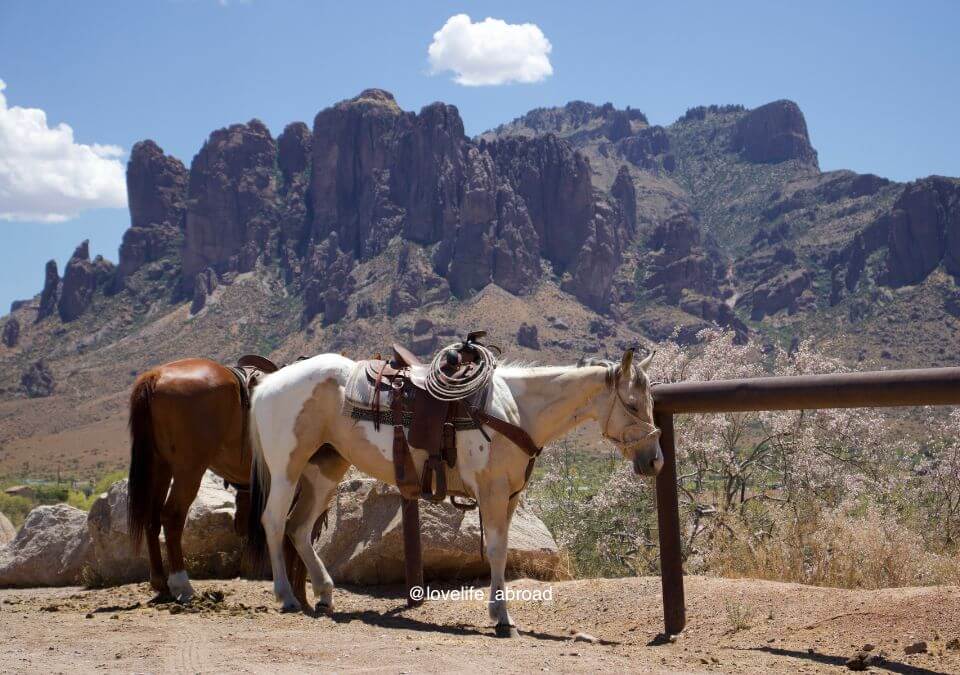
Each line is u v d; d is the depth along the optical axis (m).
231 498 10.48
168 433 7.88
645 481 16.25
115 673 4.75
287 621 6.66
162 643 5.62
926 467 16.05
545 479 18.28
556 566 9.41
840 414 16.58
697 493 16.58
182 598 7.76
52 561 10.93
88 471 190.88
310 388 7.39
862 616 6.23
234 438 8.37
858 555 8.42
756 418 16.78
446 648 5.52
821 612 6.45
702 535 14.05
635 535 16.31
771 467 16.86
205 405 7.96
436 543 8.95
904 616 6.07
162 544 10.04
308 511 7.71
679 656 5.54
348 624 6.70
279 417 7.44
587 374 6.87
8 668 4.89
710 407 6.42
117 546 10.32
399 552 9.01
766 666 5.29
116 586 10.09
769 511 11.37
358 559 9.10
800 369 20.06
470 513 9.20
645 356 7.11
